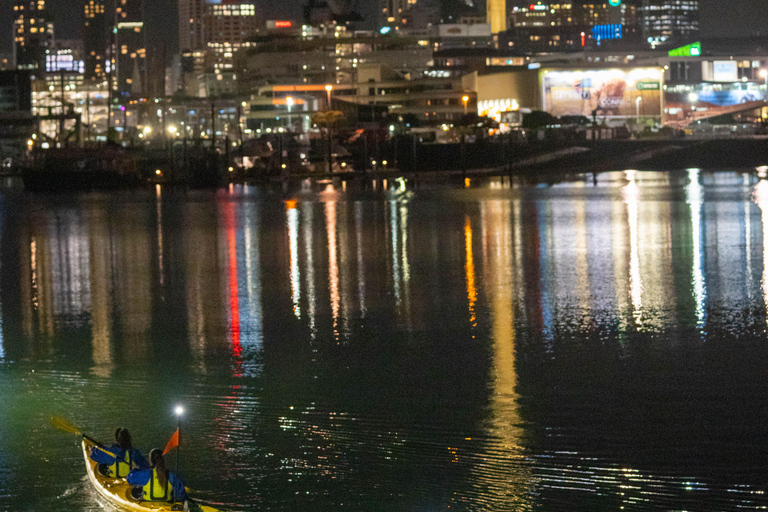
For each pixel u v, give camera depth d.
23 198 129.25
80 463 20.16
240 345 31.91
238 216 92.12
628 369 27.69
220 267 52.72
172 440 18.72
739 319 35.06
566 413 23.30
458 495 18.41
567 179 167.75
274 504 18.17
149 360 29.67
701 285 43.25
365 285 45.00
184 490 17.97
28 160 181.62
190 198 125.44
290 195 129.50
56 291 44.59
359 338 32.84
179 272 50.88
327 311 38.22
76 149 173.88
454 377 27.02
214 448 20.98
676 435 21.47
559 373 27.30
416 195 125.06
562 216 86.38
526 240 65.69
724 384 25.77
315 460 20.22
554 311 37.31
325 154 198.38
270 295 42.44
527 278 46.50
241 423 22.70
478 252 58.50
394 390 25.64
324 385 26.28
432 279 46.69
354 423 22.66
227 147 173.88
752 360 28.55
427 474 19.44
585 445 20.94
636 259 53.69
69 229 79.81
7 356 30.44
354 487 18.77
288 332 34.06
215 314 37.97
